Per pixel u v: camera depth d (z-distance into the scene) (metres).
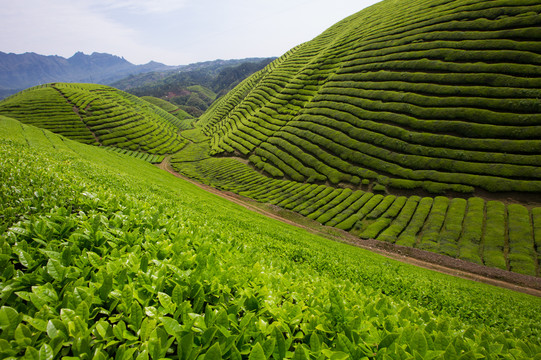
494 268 35.44
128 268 4.05
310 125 85.00
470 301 16.36
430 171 55.75
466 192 50.22
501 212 44.53
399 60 82.88
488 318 13.77
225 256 6.05
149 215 7.05
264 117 116.19
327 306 4.17
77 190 7.52
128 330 3.15
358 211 52.38
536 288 32.34
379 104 73.75
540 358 3.33
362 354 3.35
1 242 4.02
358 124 73.19
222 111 193.00
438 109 63.62
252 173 83.31
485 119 57.31
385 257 37.16
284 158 81.19
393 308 4.71
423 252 39.72
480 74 64.75
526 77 59.94
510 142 52.62
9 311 2.80
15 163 9.44
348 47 112.69
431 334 3.88
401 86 74.31
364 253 35.50
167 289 3.94
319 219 52.19
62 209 5.60
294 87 120.19
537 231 40.28
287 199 61.56
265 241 16.80
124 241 5.32
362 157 65.50
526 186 46.78
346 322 3.82
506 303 19.95
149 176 46.09
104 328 2.96
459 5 86.50
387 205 52.53
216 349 2.71
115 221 5.93
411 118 65.75
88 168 19.64
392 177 58.75
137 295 3.50
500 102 57.94
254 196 66.31
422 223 46.25
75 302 3.18
